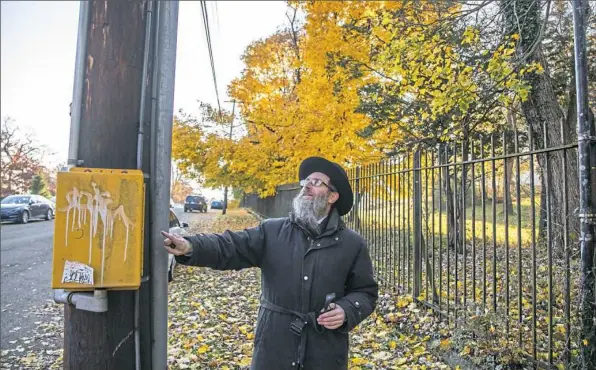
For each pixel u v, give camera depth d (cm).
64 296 151
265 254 203
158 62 169
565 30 650
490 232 932
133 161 161
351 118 705
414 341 412
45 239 1455
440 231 428
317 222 204
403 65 574
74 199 147
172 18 173
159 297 166
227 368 378
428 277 496
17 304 655
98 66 161
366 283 209
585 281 265
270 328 196
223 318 544
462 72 483
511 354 318
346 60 693
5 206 2047
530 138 312
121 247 149
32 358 434
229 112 1023
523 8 538
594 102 657
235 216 2733
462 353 351
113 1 162
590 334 263
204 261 184
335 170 211
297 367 189
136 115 162
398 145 859
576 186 537
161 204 167
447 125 751
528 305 455
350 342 428
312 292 195
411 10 591
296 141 777
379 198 594
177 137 1014
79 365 155
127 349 158
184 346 440
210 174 1093
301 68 824
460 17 525
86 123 159
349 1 616
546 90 624
